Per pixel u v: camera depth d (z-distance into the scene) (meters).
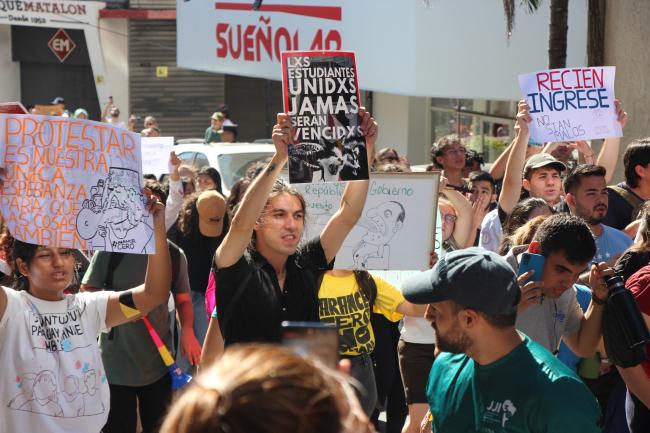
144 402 5.69
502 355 3.07
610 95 7.13
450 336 3.11
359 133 4.21
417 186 5.28
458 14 10.30
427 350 5.62
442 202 6.38
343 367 1.79
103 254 5.71
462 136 16.17
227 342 4.09
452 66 10.38
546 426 2.95
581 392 2.96
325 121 4.19
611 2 9.54
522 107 7.07
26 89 28.11
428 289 3.11
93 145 4.08
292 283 4.17
